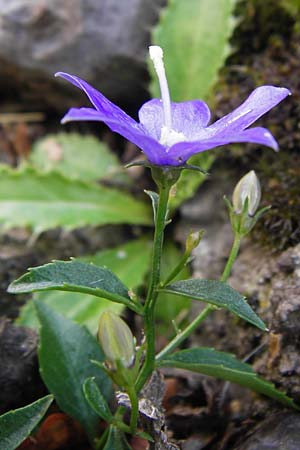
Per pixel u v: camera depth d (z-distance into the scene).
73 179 0.24
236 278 0.21
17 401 0.19
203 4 0.24
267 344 0.19
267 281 0.20
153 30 0.24
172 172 0.14
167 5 0.26
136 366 0.15
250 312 0.15
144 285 0.23
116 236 0.25
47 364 0.18
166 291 0.15
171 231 0.24
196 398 0.20
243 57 0.24
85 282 0.15
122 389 0.17
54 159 0.26
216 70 0.23
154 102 0.16
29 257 0.23
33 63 0.26
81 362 0.18
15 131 0.28
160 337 0.22
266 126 0.22
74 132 0.27
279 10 0.24
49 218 0.24
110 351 0.15
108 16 0.26
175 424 0.19
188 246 0.15
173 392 0.20
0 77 0.28
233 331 0.21
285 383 0.18
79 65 0.26
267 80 0.23
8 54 0.26
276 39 0.23
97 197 0.24
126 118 0.15
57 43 0.26
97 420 0.18
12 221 0.23
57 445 0.19
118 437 0.16
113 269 0.23
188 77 0.24
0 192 0.24
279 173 0.21
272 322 0.18
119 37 0.26
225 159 0.23
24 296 0.22
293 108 0.21
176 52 0.24
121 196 0.25
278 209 0.20
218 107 0.23
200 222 0.23
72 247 0.24
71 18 0.26
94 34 0.26
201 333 0.21
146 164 0.14
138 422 0.18
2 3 0.26
